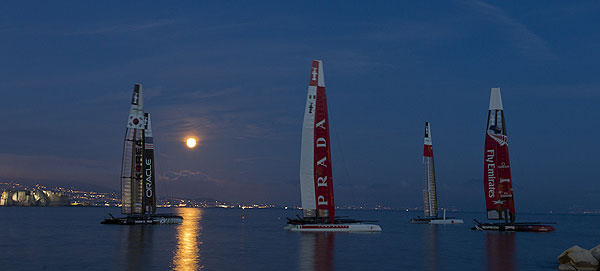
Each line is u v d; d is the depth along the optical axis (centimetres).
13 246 4416
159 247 4269
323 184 6291
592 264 2850
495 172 7162
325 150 6262
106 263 3148
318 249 4194
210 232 6931
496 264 3294
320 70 6253
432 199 11194
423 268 3078
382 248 4412
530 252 4128
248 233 6781
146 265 3056
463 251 4194
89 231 6750
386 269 3014
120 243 4666
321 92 6244
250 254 3744
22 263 3164
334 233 6244
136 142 8550
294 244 4694
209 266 3027
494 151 7138
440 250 4272
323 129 6253
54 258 3431
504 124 7088
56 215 17588
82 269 2880
